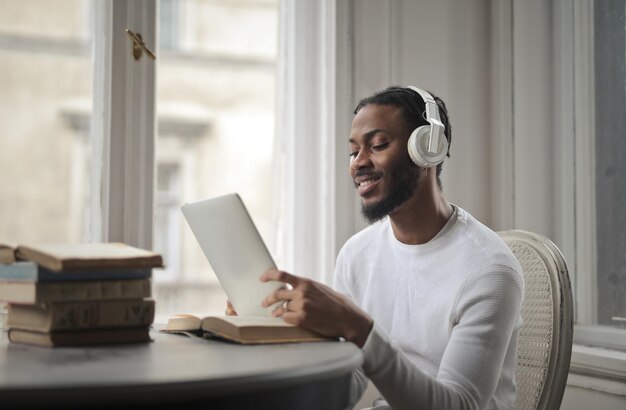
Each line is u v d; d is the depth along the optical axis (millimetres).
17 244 1059
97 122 1832
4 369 791
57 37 2416
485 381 1194
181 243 7512
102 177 1795
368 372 1113
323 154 2043
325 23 2051
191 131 8289
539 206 2139
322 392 870
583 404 1825
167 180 8391
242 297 1211
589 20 2043
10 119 4156
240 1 7395
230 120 8250
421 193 1384
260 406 777
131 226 1800
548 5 2154
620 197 1939
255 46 7672
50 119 4172
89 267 976
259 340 1038
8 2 2363
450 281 1321
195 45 7773
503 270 1271
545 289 1451
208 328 1123
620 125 1942
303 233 2043
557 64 2135
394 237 1451
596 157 2014
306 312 1071
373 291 1456
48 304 985
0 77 3529
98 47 1841
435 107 1381
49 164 5941
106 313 1016
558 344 1396
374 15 2057
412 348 1362
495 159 2174
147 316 1046
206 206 1228
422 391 1125
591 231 2023
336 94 2008
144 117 1814
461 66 2156
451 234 1375
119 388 693
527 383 1432
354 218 2014
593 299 2014
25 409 670
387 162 1362
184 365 824
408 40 2092
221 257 1229
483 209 2176
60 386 684
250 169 8328
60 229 6094
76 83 3475
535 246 1521
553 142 2143
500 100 2164
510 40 2168
